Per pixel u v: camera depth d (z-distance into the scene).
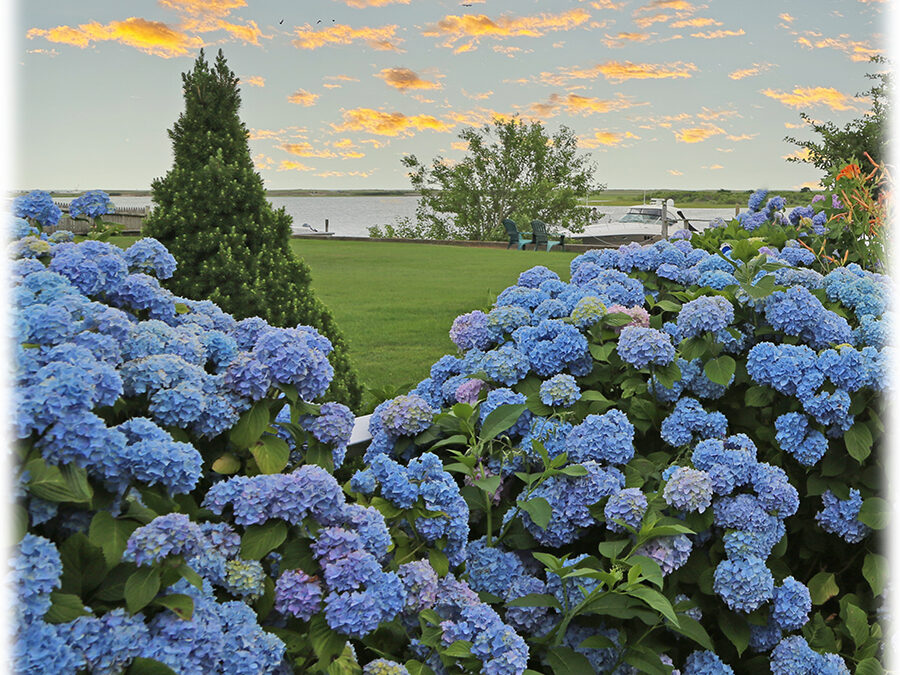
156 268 2.52
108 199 2.92
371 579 1.86
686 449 2.84
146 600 1.50
